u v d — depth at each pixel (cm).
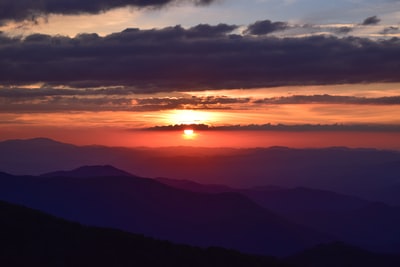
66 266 6300
